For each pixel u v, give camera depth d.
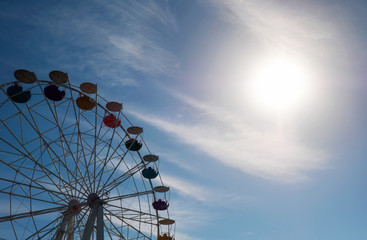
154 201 32.59
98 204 28.34
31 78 27.08
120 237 30.80
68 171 28.34
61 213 28.16
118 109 30.27
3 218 25.41
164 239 32.62
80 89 28.80
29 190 26.97
